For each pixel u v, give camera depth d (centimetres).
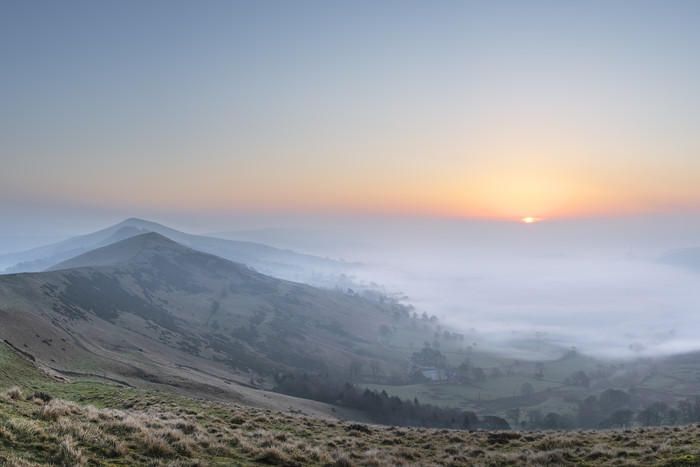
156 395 4597
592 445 2578
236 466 1838
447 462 2302
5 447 1395
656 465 1944
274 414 3800
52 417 1856
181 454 1852
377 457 2316
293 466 1967
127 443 1762
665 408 14812
